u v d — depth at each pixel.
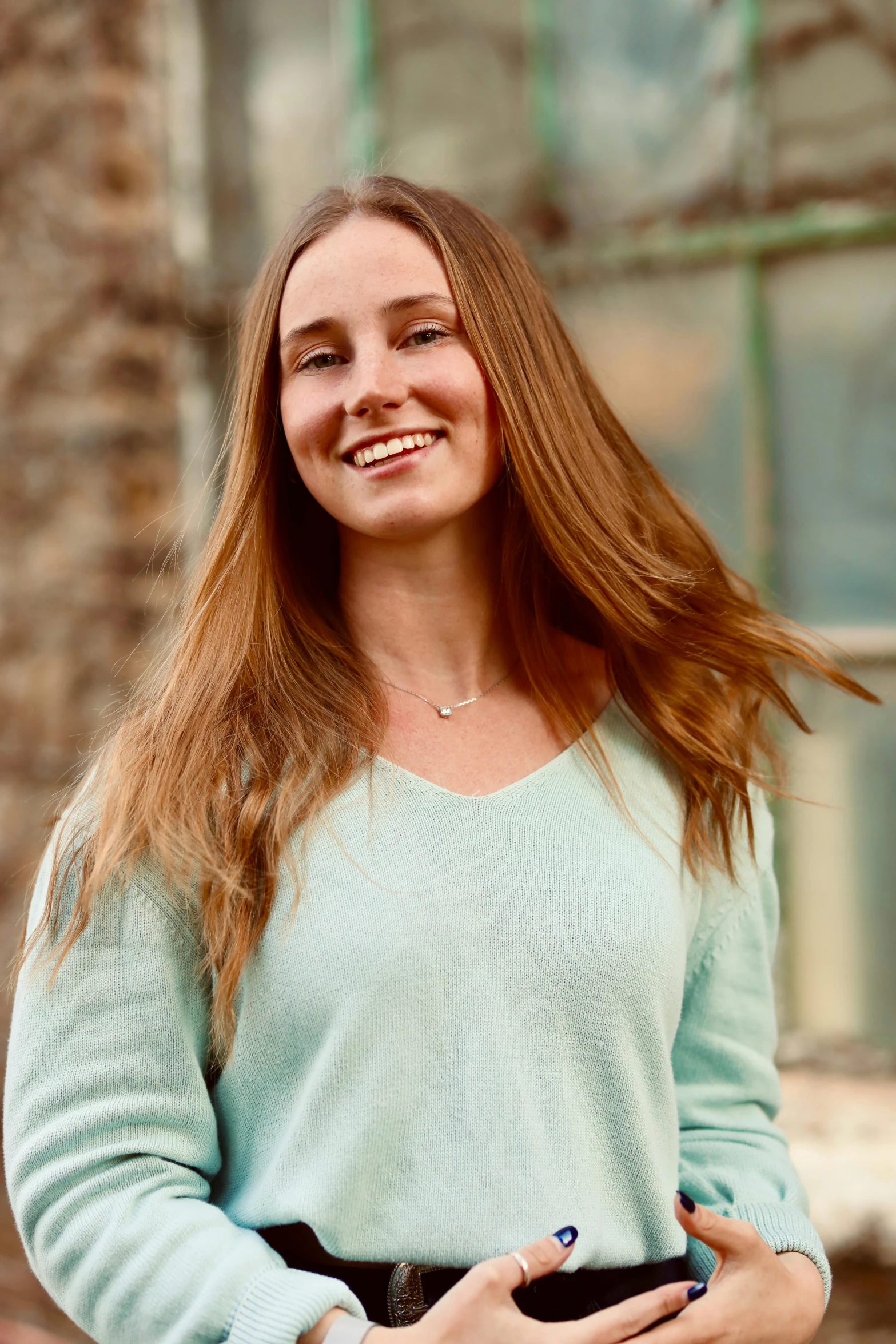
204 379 2.94
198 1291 1.13
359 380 1.30
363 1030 1.19
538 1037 1.23
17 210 2.95
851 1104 2.44
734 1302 1.21
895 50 2.50
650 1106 1.30
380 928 1.21
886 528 2.54
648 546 1.55
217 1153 1.28
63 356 2.92
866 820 2.55
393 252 1.33
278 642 1.37
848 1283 2.26
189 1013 1.25
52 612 2.93
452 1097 1.20
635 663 1.49
